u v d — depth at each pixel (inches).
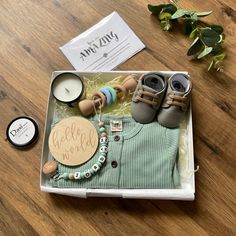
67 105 41.9
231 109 43.4
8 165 42.1
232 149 41.7
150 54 46.1
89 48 46.6
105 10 48.2
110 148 39.0
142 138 39.1
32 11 48.5
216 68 45.0
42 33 47.6
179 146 40.1
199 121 42.9
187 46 46.3
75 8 48.4
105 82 43.3
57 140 39.5
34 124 43.0
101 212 40.0
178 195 37.2
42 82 45.5
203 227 39.0
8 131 42.8
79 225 39.7
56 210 40.3
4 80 45.8
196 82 44.6
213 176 40.7
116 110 41.8
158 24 47.3
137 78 42.6
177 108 38.4
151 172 38.1
